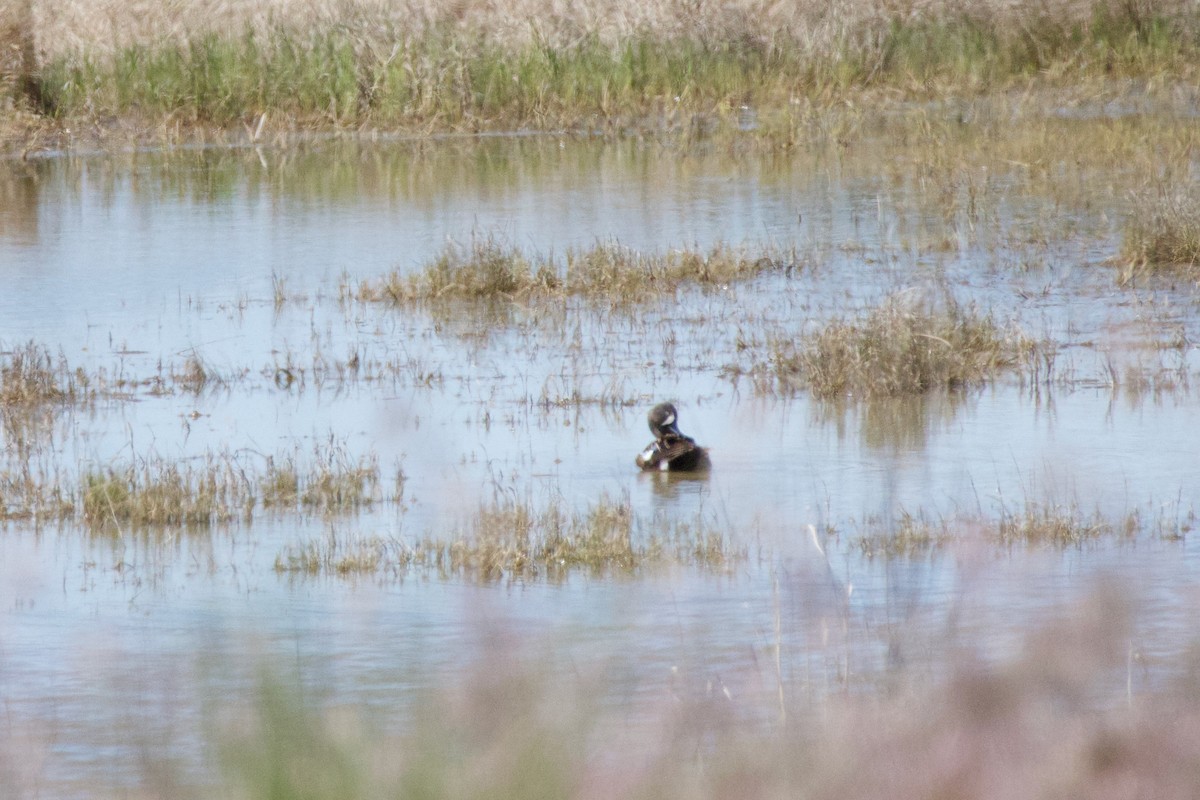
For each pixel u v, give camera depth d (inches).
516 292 2235.5
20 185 3193.9
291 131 3686.0
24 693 945.5
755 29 3986.2
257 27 3934.5
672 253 2326.5
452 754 643.5
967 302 2046.0
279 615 1092.5
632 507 1339.8
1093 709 733.9
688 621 1043.3
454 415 1658.5
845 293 2126.0
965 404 1649.9
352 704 864.9
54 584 1184.8
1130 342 1839.3
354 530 1305.4
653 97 3806.6
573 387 1750.7
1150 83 3774.6
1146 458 1430.9
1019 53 4003.4
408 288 2222.0
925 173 2913.4
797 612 1037.8
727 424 1587.1
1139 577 1087.6
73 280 2363.4
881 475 1403.8
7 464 1504.7
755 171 3112.7
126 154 3545.8
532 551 1226.6
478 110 3801.7
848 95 3799.2
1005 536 1211.2
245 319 2119.8
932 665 838.5
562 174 3176.7
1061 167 2945.4
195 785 765.3
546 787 626.8
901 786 647.1
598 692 800.9
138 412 1695.4
